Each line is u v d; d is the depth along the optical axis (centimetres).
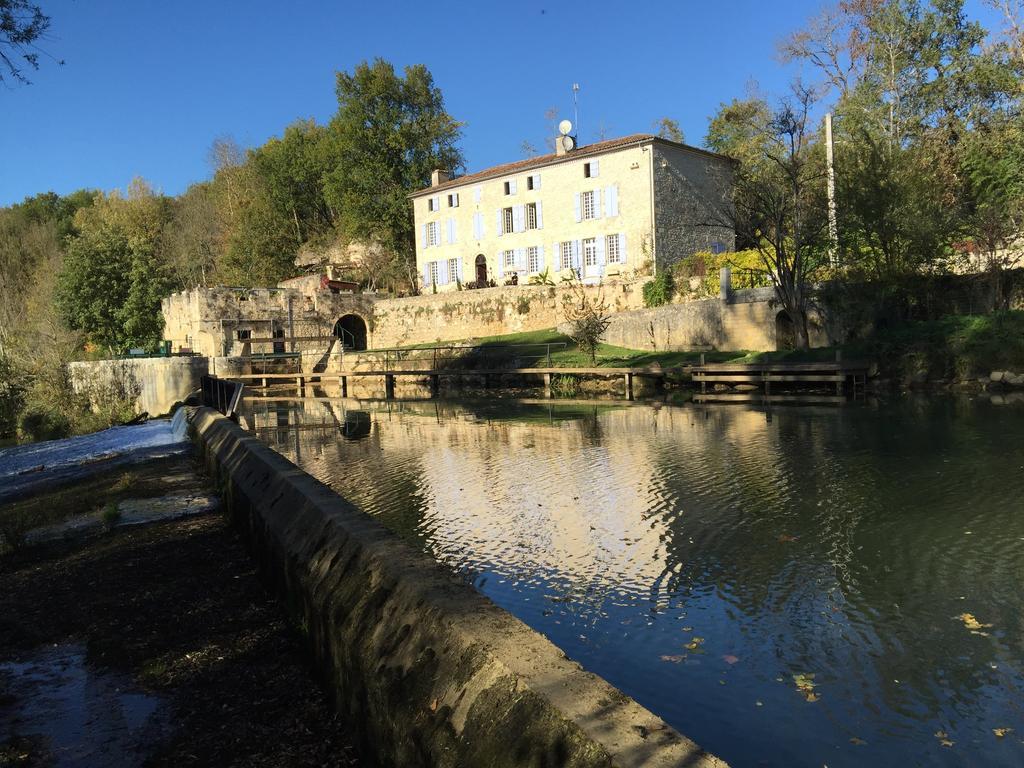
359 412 2714
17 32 877
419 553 397
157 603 606
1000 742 464
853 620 647
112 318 4809
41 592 652
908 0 3747
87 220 7262
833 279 2727
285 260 5988
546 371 2953
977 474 1129
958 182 3150
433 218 4525
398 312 4384
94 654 509
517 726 225
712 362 2769
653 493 1140
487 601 314
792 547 843
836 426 1717
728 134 4891
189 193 7469
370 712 329
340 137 5200
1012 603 664
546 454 1563
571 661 250
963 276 2533
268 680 450
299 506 580
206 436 1325
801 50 4006
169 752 377
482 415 2430
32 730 405
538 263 4062
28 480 1480
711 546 865
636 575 784
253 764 358
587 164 3841
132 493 1105
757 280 3098
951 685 534
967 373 2245
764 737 476
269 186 6028
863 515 947
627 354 3200
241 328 4197
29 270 6888
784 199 2752
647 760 187
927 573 742
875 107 3722
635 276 3606
